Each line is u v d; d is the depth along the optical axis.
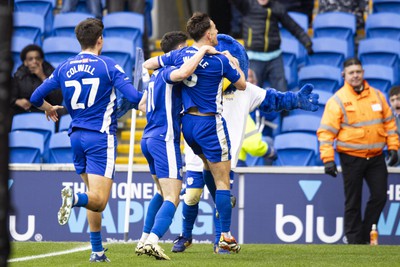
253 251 29.23
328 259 26.61
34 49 39.97
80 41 24.47
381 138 34.19
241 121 28.75
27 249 29.52
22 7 52.84
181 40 27.84
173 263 24.36
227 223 26.30
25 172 36.09
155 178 27.34
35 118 42.69
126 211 34.06
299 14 52.06
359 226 34.31
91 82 23.98
